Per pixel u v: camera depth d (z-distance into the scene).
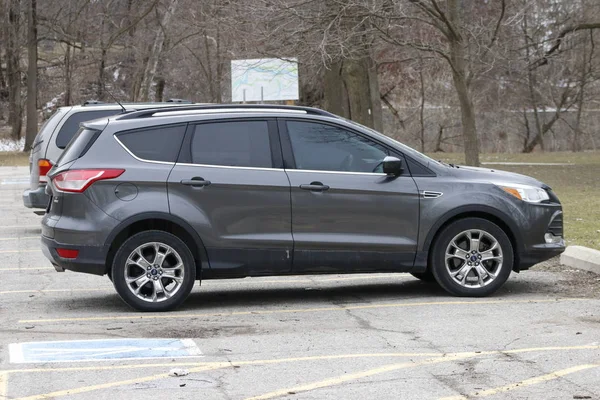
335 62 28.91
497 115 59.94
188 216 9.69
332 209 9.97
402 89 59.31
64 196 9.70
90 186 9.62
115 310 9.88
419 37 35.88
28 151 55.25
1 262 13.91
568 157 44.38
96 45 56.12
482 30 28.67
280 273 9.97
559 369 7.09
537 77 57.00
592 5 41.66
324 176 9.99
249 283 11.91
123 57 56.62
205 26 37.41
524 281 11.52
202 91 57.09
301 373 7.05
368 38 24.67
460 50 25.02
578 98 59.28
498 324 8.86
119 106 16.27
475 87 54.69
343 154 10.15
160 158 9.82
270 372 7.08
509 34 36.47
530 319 9.06
